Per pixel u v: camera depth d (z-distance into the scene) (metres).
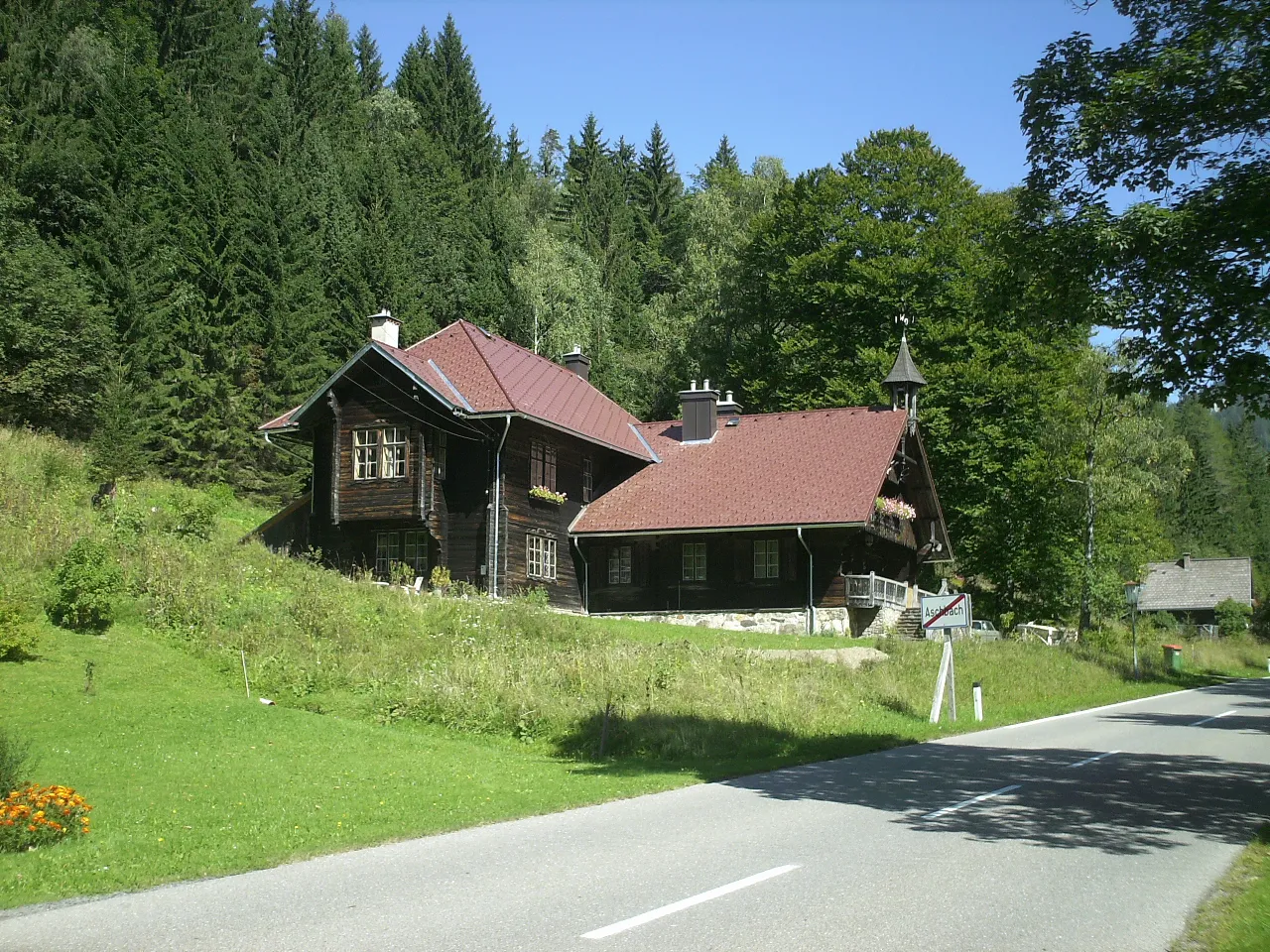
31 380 36.50
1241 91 12.19
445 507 33.66
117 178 48.38
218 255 49.19
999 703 27.33
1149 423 46.78
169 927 7.41
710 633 31.47
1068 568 47.41
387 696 19.50
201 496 31.78
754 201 64.12
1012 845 10.12
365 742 16.59
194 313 46.88
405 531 34.62
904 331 44.59
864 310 47.62
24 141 47.16
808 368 48.88
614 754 17.58
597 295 62.66
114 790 12.70
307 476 48.25
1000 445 44.69
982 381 44.31
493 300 59.16
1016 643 36.97
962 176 49.84
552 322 59.12
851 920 7.46
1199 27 12.81
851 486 35.53
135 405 41.66
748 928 7.24
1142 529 53.84
